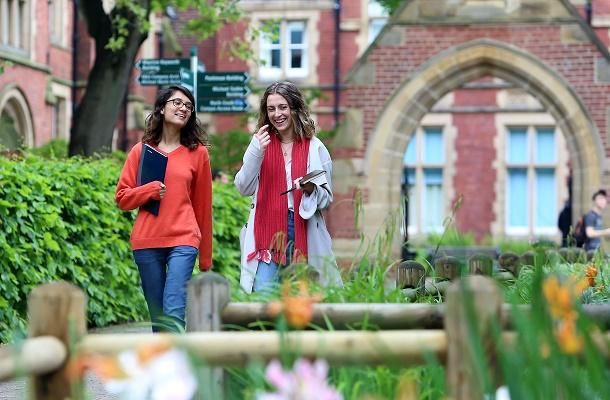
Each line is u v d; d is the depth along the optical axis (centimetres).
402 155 2447
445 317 399
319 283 666
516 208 3603
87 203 1282
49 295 392
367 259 737
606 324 477
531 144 3584
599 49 2383
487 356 392
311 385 325
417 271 805
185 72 1592
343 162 2445
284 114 827
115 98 2030
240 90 1608
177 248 830
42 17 3209
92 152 2011
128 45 2020
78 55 3491
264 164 823
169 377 329
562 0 2397
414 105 2439
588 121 2389
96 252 1293
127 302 1380
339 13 3578
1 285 1087
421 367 502
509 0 2406
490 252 1891
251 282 810
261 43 3609
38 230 1167
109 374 327
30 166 1217
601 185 2383
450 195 3600
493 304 394
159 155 843
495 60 2412
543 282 411
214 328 510
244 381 511
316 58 3581
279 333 392
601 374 359
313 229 819
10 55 3017
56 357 382
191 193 859
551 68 2398
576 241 1930
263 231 816
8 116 3072
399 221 820
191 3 2022
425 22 2428
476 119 3597
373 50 2439
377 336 403
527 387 355
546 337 366
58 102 3434
